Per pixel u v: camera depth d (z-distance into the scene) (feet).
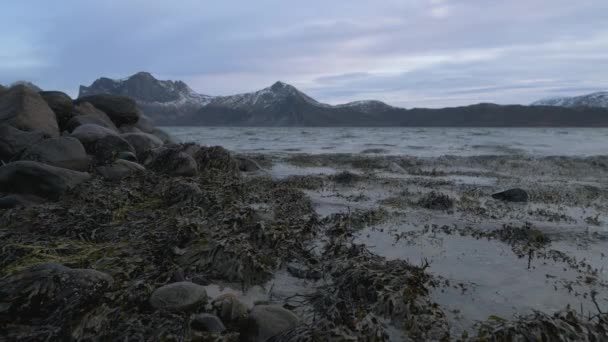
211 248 20.43
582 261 23.34
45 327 14.01
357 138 212.02
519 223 31.89
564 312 16.92
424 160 80.07
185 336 13.50
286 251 22.40
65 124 55.83
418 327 15.01
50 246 21.36
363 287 17.56
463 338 14.44
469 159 80.79
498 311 17.10
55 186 31.89
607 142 156.56
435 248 25.40
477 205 38.32
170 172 43.57
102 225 25.36
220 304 15.94
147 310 15.37
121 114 67.97
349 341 13.35
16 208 28.40
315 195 42.96
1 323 14.39
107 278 16.88
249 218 26.43
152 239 22.47
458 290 19.17
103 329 13.82
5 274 18.13
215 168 50.21
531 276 21.01
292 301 17.33
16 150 38.17
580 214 35.32
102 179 37.06
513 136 231.71
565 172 64.85
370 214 33.09
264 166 70.79
